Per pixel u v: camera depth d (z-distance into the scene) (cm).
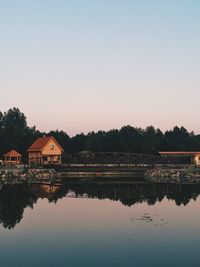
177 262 2197
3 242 2611
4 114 16412
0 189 5919
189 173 9406
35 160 11206
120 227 3055
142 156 11631
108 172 9931
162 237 2736
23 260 2234
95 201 4581
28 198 4794
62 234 2830
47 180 7919
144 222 3250
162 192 5616
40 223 3203
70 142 15738
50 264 2166
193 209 3919
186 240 2656
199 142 16588
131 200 4666
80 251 2406
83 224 3172
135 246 2516
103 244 2559
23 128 15175
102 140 15275
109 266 2131
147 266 2130
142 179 8312
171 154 12912
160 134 17262
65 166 9919
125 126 15700
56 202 4462
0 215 3544
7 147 13250
